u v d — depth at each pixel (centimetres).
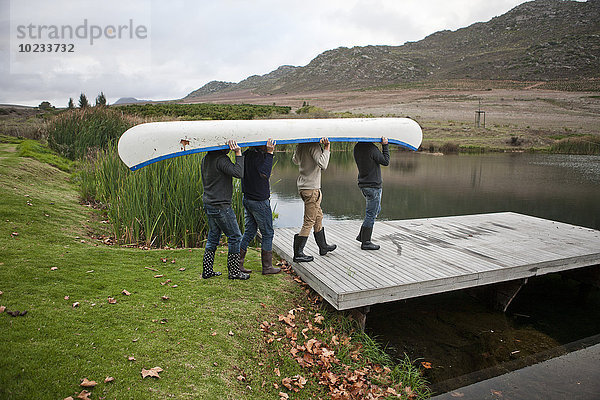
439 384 321
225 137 344
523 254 463
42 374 221
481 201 1041
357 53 13175
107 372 234
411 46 14738
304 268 406
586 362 358
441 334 398
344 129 398
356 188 1219
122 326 281
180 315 310
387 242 508
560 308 468
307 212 405
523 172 1525
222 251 483
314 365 301
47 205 574
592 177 1402
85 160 890
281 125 368
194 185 536
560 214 904
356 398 281
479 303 473
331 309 379
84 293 318
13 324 257
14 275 327
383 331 397
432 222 627
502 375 335
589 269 517
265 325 323
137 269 388
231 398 243
